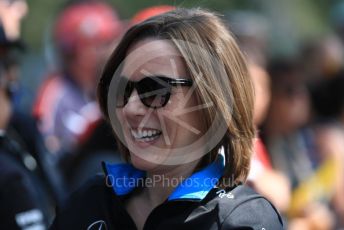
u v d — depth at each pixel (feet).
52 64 51.42
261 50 43.62
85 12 49.73
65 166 38.22
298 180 44.60
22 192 29.30
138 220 22.77
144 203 22.94
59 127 46.75
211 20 22.25
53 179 36.96
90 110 47.62
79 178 37.01
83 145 37.47
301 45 68.90
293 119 44.37
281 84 43.80
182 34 21.67
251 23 47.52
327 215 47.03
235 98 21.97
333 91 51.55
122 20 57.26
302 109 46.68
